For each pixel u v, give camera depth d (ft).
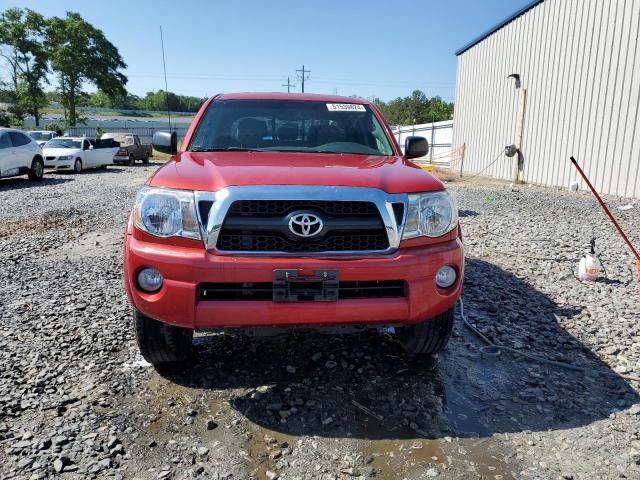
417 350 11.35
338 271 9.10
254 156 11.59
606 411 9.75
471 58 68.13
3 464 8.00
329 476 7.89
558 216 31.83
